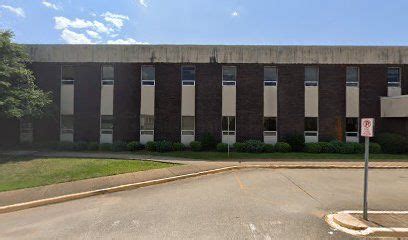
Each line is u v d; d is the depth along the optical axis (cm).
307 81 2392
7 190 1067
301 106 2367
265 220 766
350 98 2373
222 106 2383
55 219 793
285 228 709
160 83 2392
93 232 689
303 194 1048
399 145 2109
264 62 2372
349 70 2395
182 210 855
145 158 1838
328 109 2367
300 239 643
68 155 1942
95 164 1543
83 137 2409
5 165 1527
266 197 1005
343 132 2353
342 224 727
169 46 2397
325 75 2375
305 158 1958
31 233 689
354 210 854
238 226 722
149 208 880
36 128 2406
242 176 1395
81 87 2423
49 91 2330
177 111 2386
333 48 2370
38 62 2427
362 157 1989
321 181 1280
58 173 1327
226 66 2403
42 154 1989
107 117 2420
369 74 2367
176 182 1262
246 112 2373
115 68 2412
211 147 2303
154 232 684
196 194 1051
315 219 776
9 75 1930
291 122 2366
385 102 2300
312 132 2373
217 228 708
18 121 2414
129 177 1270
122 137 2395
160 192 1087
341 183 1242
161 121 2381
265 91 2388
